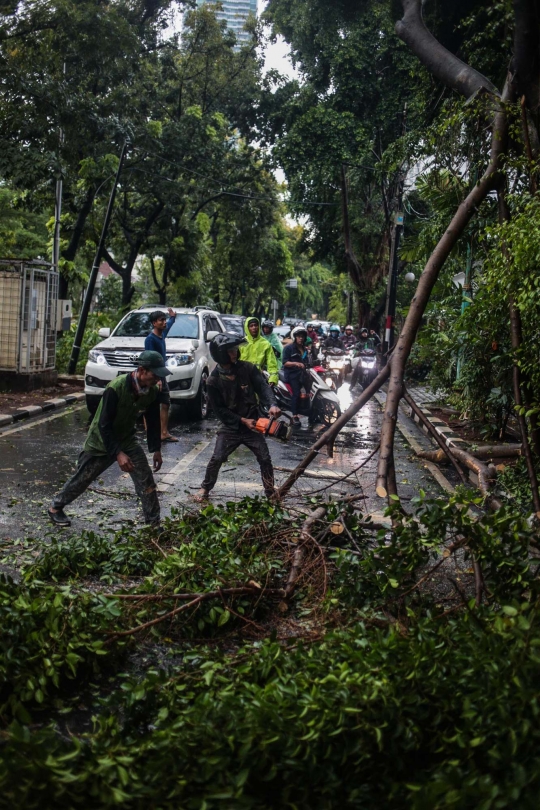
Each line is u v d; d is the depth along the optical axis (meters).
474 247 9.73
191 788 3.04
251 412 8.66
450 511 5.00
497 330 8.70
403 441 14.41
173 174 32.44
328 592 5.34
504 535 4.95
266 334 16.19
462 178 9.42
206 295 41.84
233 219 42.16
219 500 9.10
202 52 36.84
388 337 29.50
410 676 3.42
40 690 4.07
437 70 9.98
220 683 3.93
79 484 7.64
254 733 3.13
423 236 10.13
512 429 13.80
